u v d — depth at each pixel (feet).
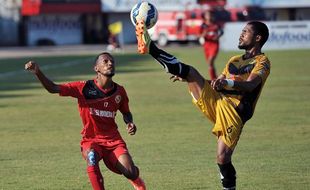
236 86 60.95
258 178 76.54
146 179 76.89
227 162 62.08
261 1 483.92
